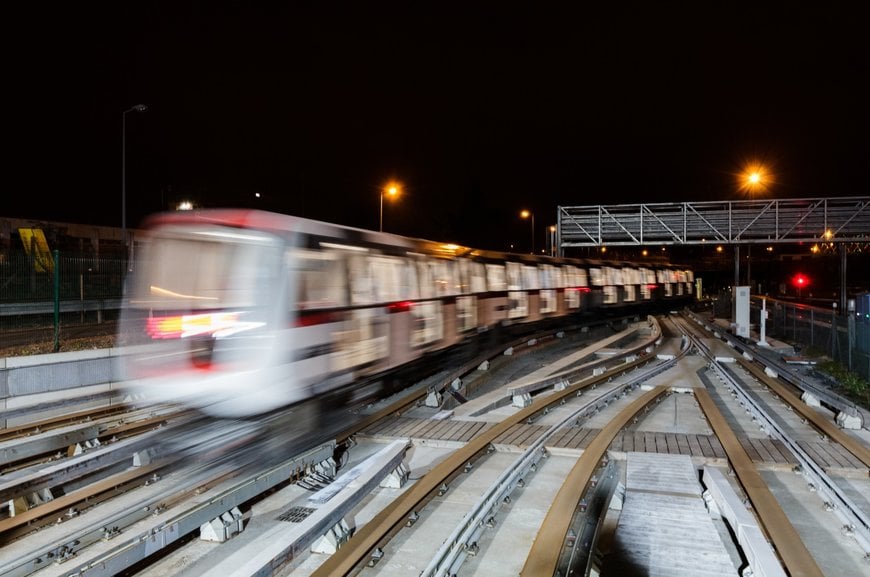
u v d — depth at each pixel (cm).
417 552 678
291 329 998
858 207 3119
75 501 770
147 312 984
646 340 2595
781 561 623
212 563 661
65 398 1286
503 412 1324
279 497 845
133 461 930
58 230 2447
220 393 948
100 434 1067
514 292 2250
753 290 7588
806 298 6488
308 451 906
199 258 984
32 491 782
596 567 664
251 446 1025
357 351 1205
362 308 1230
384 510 750
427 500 810
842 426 1158
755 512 759
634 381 1595
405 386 1512
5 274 1936
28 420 1231
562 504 750
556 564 610
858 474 894
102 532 695
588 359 2123
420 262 1539
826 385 1638
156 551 643
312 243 1077
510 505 812
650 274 4069
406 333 1429
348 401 1233
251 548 696
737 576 598
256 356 961
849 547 688
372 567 641
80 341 1897
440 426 1145
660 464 905
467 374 1794
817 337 2406
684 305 4997
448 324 1686
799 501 820
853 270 8106
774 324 3181
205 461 957
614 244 3397
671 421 1262
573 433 1102
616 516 797
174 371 959
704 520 718
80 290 2091
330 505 687
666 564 614
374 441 1084
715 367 1870
